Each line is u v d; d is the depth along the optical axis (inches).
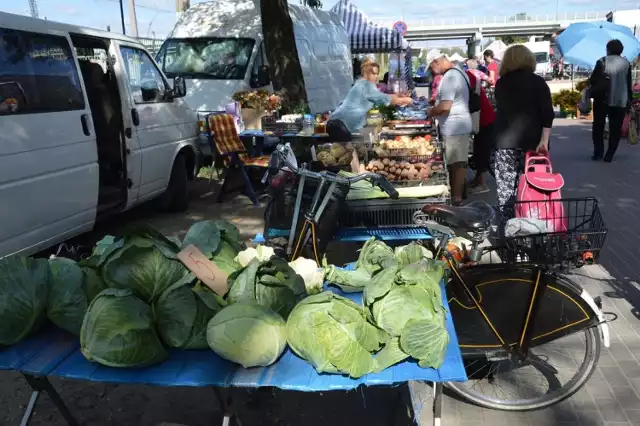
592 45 595.5
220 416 142.3
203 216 323.6
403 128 297.3
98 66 278.8
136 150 277.3
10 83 205.0
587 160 448.8
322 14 579.5
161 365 94.7
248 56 462.3
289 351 97.3
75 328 102.3
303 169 158.9
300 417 140.3
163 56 482.0
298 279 109.3
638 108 517.7
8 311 98.4
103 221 312.2
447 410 141.7
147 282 100.0
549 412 139.9
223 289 103.1
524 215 165.6
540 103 235.6
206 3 499.8
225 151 339.3
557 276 134.6
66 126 228.4
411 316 93.6
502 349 138.2
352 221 197.2
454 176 310.0
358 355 90.0
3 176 197.6
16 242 206.2
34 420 141.6
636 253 237.9
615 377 152.9
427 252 139.6
